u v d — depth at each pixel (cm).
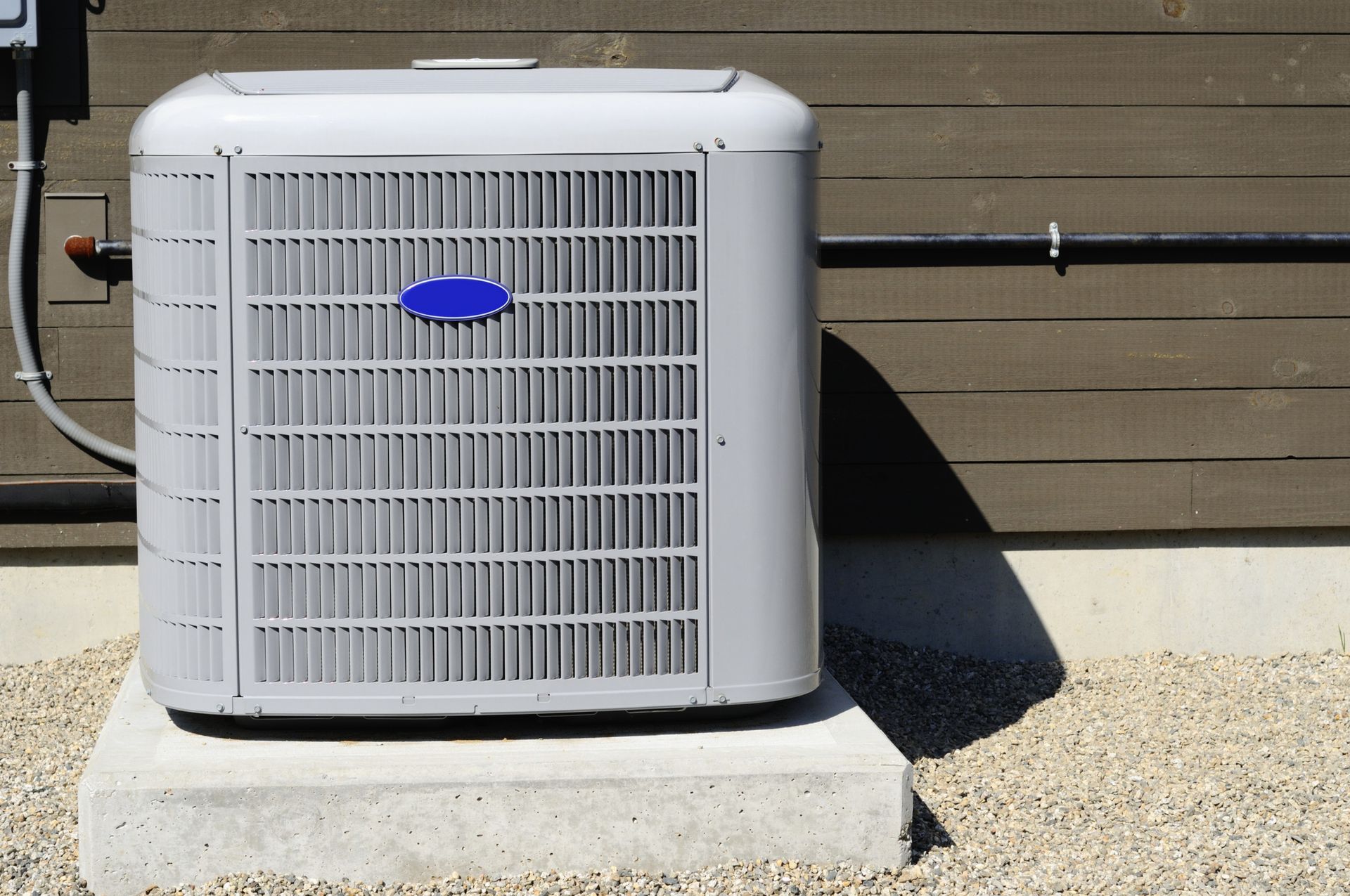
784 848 297
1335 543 458
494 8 420
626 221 294
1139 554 455
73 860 304
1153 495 448
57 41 409
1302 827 332
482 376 295
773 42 426
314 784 286
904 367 439
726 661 307
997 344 440
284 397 294
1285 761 375
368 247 291
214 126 289
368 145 289
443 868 290
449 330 294
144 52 412
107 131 414
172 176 291
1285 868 310
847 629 454
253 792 285
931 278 436
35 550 431
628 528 301
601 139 292
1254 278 444
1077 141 436
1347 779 362
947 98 432
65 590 434
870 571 452
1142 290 441
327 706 300
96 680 416
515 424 296
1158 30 434
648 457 300
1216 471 448
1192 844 322
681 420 300
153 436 301
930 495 443
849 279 435
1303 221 445
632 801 292
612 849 293
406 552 298
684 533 303
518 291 293
